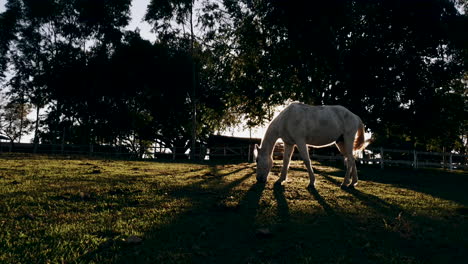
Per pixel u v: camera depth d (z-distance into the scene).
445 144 25.33
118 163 14.74
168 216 4.88
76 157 18.83
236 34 23.47
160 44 36.03
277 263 3.46
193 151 24.42
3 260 3.16
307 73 20.88
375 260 3.67
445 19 20.42
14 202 5.22
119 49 36.62
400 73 20.73
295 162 16.97
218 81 25.42
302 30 19.83
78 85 35.97
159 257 3.45
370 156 21.31
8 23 36.38
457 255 3.92
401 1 19.62
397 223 5.02
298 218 5.05
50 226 4.18
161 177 9.22
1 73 36.97
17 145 25.92
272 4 20.36
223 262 3.45
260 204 5.87
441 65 21.27
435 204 6.81
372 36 21.17
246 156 23.34
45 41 38.38
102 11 37.47
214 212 5.24
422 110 20.91
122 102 37.50
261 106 21.97
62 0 38.16
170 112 37.34
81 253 3.44
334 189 8.01
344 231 4.56
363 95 20.98
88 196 5.86
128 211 5.08
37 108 38.22
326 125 8.09
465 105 23.05
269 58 21.14
